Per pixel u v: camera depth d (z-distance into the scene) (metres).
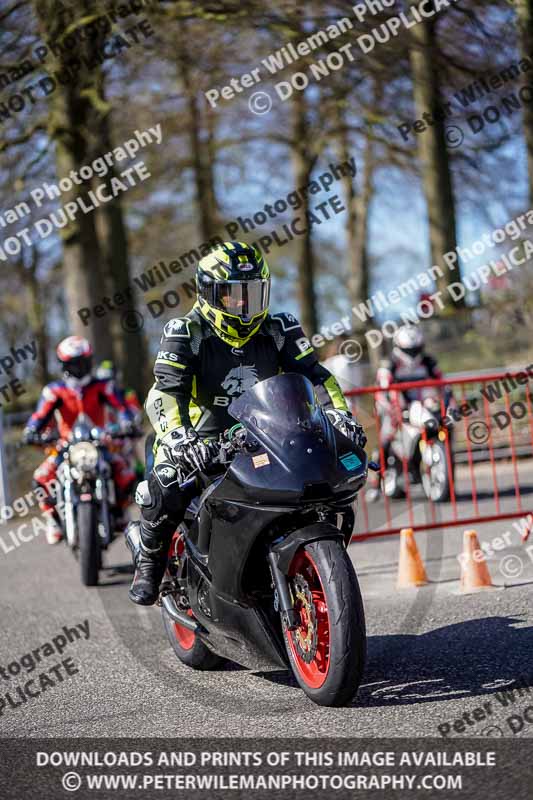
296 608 7.91
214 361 8.68
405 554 12.42
